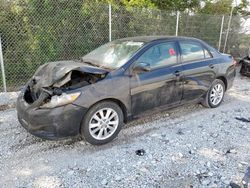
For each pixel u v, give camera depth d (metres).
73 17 6.75
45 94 3.29
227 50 11.12
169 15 8.63
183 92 4.49
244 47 11.59
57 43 6.68
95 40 7.17
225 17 10.54
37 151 3.43
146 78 3.90
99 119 3.54
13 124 4.29
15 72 6.27
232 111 5.12
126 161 3.20
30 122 3.33
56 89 3.29
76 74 3.54
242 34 11.39
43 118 3.22
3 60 6.03
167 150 3.48
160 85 4.08
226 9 12.88
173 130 4.14
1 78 6.05
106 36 7.29
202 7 12.16
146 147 3.56
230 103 5.66
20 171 2.98
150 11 8.09
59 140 3.54
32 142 3.67
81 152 3.42
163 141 3.75
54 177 2.87
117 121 3.73
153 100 4.07
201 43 4.94
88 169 3.03
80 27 6.89
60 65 3.77
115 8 7.27
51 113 3.20
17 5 5.99
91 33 7.07
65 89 3.30
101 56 4.31
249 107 5.41
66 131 3.30
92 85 3.41
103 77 3.56
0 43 5.70
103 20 7.14
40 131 3.30
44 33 6.45
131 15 7.67
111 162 3.18
